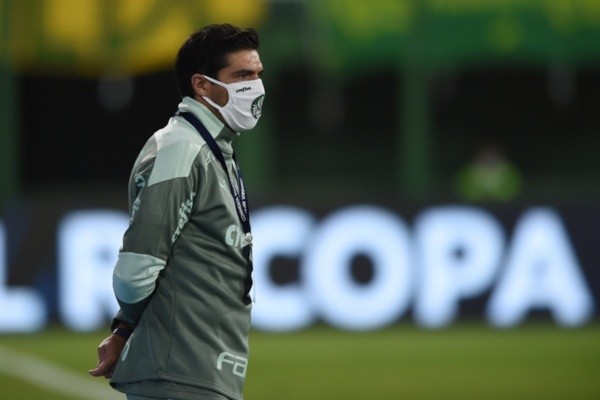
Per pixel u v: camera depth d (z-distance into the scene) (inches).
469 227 1679.4
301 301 1658.5
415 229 1674.5
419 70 2050.9
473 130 2337.6
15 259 1640.0
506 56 1924.2
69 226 1647.4
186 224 513.7
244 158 2059.5
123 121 2298.2
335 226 1668.3
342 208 1669.5
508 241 1680.6
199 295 513.3
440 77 2313.0
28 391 1229.1
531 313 1681.8
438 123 2335.1
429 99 2294.5
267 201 1665.8
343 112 2324.1
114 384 521.7
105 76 2094.0
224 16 1652.3
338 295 1662.2
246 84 529.0
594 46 1833.2
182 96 539.2
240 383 523.8
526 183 2343.8
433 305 1670.8
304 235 1664.6
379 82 2317.9
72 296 1640.0
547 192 2322.8
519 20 1814.7
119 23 1664.6
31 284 1640.0
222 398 513.0
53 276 1641.2
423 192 2064.5
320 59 1883.6
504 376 1320.1
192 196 509.4
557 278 1684.3
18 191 2265.0
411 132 2071.9
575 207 1689.2
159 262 503.8
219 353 514.3
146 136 2299.5
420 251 1673.2
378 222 1672.0
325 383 1278.3
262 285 1653.5
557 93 2327.8
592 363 1400.1
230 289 520.7
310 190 2324.1
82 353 1455.5
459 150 2338.8
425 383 1280.8
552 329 1643.7
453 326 1663.4
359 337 1594.5
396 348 1505.9
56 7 1672.0
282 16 1968.5
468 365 1387.8
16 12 1675.7
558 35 1824.6
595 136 2336.4
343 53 1824.6
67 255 1642.5
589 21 1823.3
